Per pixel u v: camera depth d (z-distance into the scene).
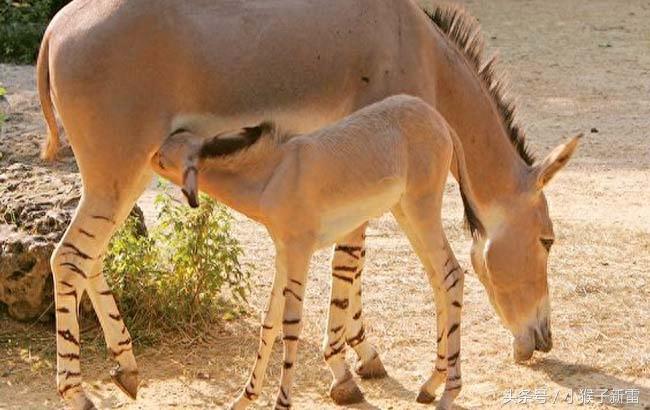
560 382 14.16
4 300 15.34
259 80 12.87
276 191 12.10
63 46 12.45
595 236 19.83
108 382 14.09
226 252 15.83
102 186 12.60
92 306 15.38
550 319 15.37
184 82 12.53
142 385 13.96
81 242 12.63
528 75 33.28
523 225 14.41
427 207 13.01
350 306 14.03
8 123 26.09
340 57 13.31
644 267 18.38
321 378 14.29
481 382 14.18
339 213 12.45
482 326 16.06
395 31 13.72
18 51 33.09
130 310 15.49
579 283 17.56
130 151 12.44
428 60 13.96
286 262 12.30
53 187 17.16
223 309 16.27
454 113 14.23
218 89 12.69
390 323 16.08
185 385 13.98
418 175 12.90
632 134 27.17
